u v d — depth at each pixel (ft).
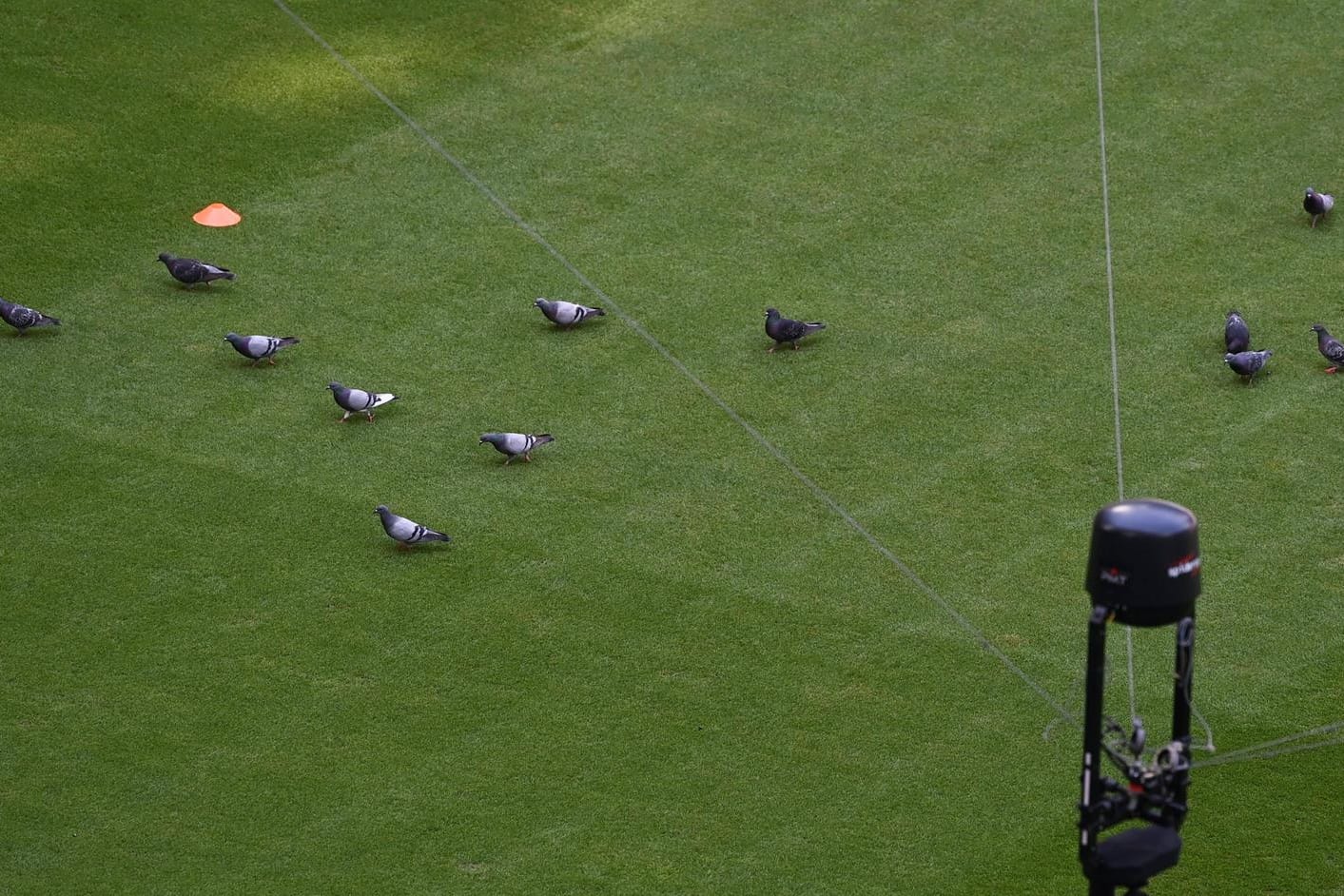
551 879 249.34
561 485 324.19
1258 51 448.24
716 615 295.48
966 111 430.20
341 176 407.64
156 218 393.50
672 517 316.81
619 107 431.02
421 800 261.85
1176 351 360.28
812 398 347.97
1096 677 185.16
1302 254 387.75
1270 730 273.54
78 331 362.33
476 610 295.89
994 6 463.42
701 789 264.11
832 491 323.57
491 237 391.45
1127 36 452.76
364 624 293.23
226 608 296.30
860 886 248.73
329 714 276.41
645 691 280.92
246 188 402.93
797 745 271.49
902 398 347.97
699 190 406.41
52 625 292.40
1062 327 367.04
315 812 259.80
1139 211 400.47
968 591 301.22
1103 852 190.39
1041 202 403.13
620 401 346.13
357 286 376.89
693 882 249.14
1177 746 192.44
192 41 443.73
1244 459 331.57
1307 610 297.33
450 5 461.37
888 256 387.75
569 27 456.86
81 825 257.55
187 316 367.45
